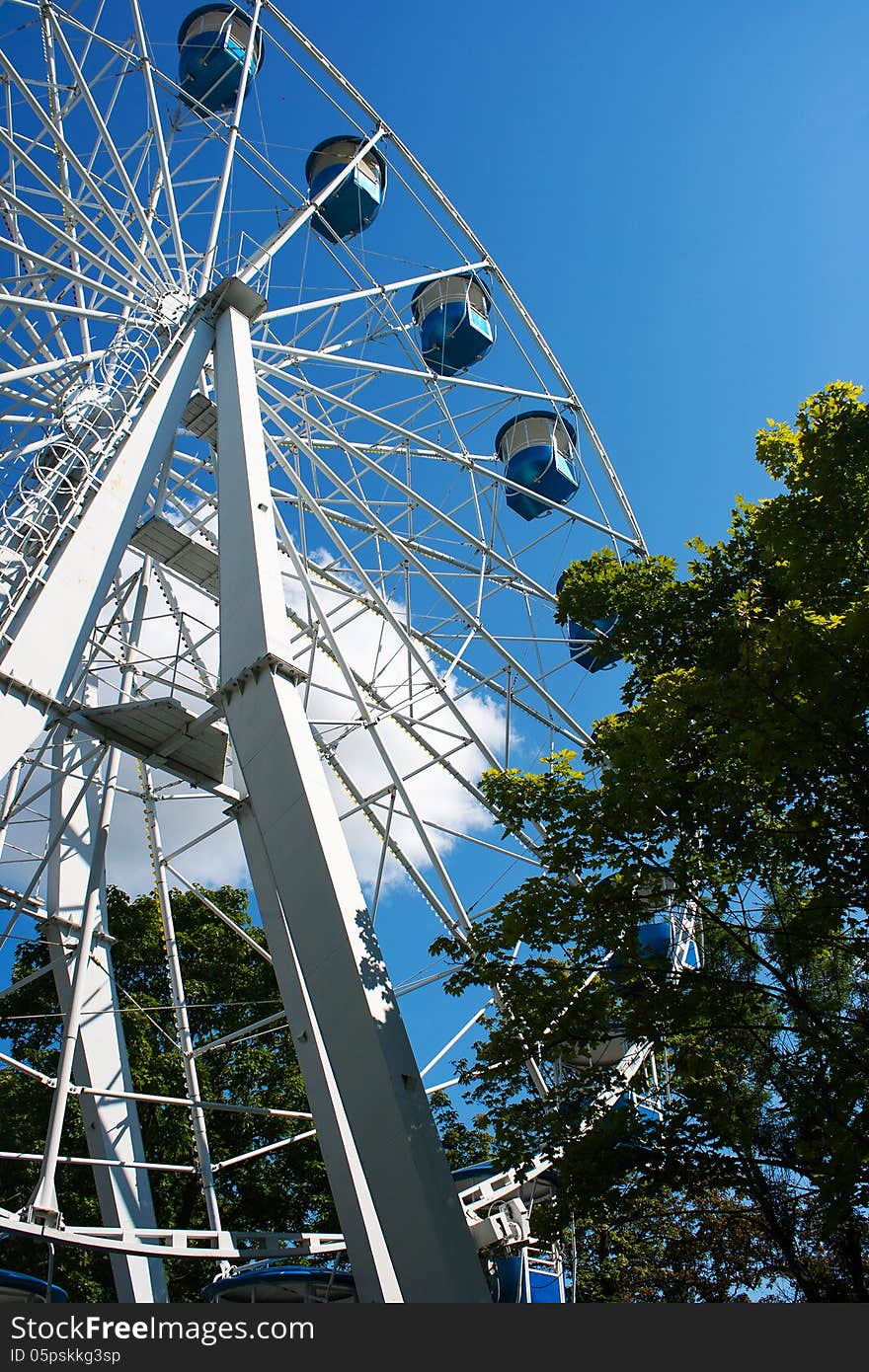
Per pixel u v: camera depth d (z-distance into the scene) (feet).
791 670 41.39
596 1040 47.75
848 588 45.98
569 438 115.96
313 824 39.55
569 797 51.16
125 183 72.84
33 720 42.32
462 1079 51.01
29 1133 95.76
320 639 80.69
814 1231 64.54
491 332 107.45
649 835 47.93
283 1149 103.24
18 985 64.23
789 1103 45.78
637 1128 45.62
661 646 53.01
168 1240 61.98
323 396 75.97
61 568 46.24
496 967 49.70
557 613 55.83
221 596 48.16
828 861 44.62
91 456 59.41
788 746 41.50
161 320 65.10
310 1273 60.64
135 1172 62.49
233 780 62.08
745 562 52.65
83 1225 91.81
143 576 79.30
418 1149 33.50
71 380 69.00
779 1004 49.03
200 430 75.36
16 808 59.36
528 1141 48.65
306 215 78.69
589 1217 48.01
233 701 44.68
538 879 50.42
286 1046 111.24
